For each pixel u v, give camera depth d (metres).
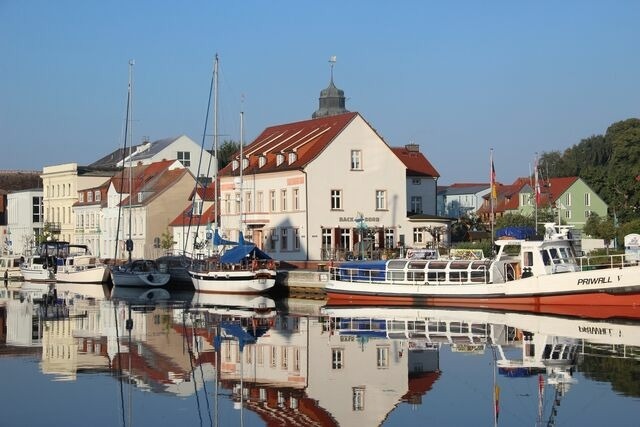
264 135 106.25
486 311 57.47
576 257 58.38
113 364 39.25
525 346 41.50
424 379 34.50
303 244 86.56
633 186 112.75
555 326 48.53
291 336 47.22
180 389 33.59
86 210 134.50
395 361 38.53
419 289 62.41
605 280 54.22
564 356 38.47
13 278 114.75
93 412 30.05
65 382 35.19
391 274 64.25
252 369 37.47
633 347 40.41
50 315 61.31
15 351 43.44
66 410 30.36
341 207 87.19
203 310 63.78
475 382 33.69
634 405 29.41
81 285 99.62
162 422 28.66
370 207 88.25
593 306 54.91
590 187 139.50
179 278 90.19
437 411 29.39
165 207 117.81
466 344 42.81
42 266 107.62
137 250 119.00
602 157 188.25
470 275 60.44
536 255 57.19
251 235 94.31
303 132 96.19
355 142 87.88
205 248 100.88
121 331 51.03
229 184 99.38
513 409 29.41
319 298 73.31
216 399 31.84
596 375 34.28
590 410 28.95
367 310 61.06
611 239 94.31
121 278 92.62
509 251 63.81
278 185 90.44
